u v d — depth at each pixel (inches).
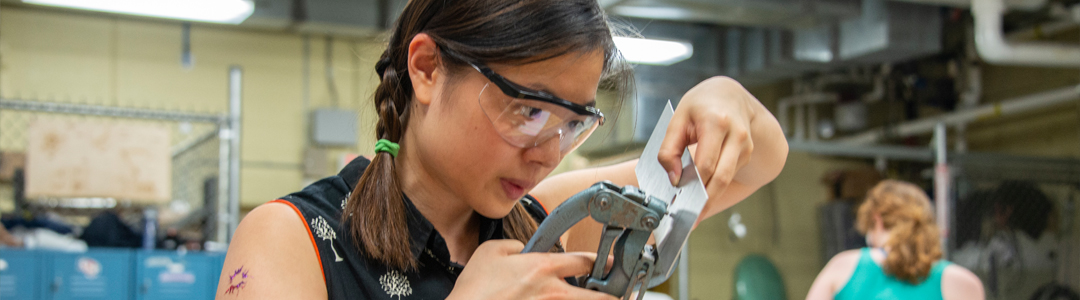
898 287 100.7
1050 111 259.3
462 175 28.3
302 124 264.8
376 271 29.0
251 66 260.7
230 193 169.3
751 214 270.2
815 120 288.0
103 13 242.1
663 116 31.0
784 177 277.4
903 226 101.4
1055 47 202.8
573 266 26.1
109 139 162.7
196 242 173.8
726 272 262.7
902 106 292.2
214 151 221.6
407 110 31.0
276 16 224.5
